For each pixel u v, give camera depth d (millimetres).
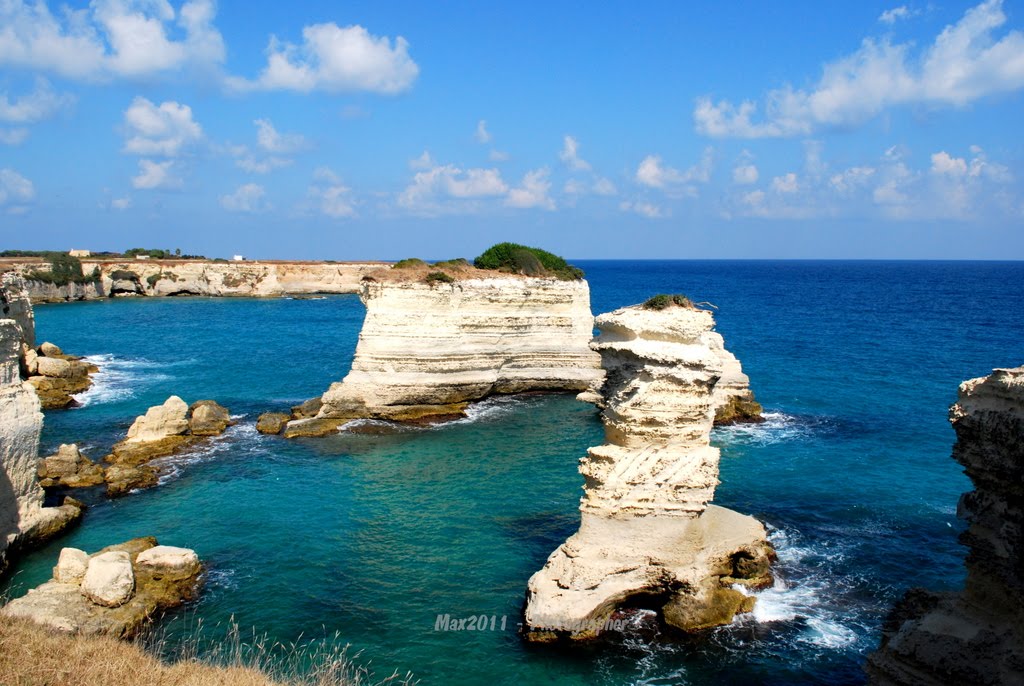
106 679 14148
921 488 31812
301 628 20406
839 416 45125
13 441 24578
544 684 18188
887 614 21203
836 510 29141
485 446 38438
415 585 22953
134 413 44656
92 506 29203
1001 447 14031
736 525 23172
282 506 29469
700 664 19062
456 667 18797
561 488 31797
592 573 20453
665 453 21297
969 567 15062
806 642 19875
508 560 24703
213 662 18094
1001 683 13414
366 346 43531
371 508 29344
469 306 46500
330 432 40656
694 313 22203
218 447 37594
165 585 22219
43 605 19656
